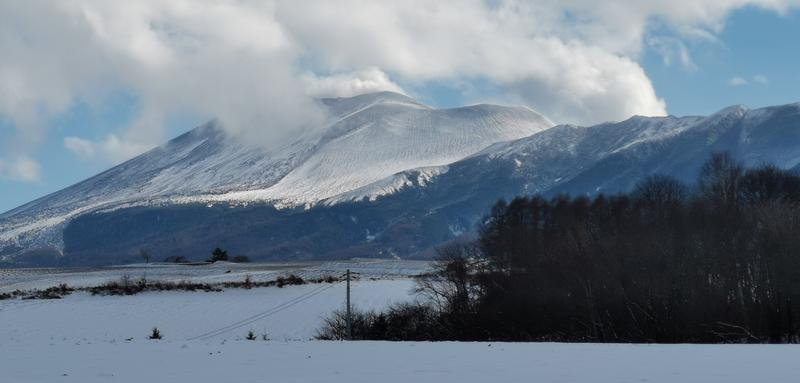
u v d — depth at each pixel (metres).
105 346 49.28
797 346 44.75
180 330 87.31
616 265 79.19
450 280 92.00
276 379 31.83
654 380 29.83
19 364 38.59
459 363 36.47
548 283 82.56
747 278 74.75
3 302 107.50
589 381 29.84
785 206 96.69
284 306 98.94
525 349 43.78
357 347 46.28
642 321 75.25
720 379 29.78
